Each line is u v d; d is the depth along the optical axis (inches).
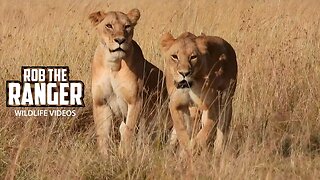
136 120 470.9
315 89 537.0
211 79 437.4
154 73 488.4
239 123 487.5
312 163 417.4
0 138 439.2
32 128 464.4
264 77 542.0
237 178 376.5
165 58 438.9
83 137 466.0
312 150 450.6
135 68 470.0
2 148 424.2
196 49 427.5
